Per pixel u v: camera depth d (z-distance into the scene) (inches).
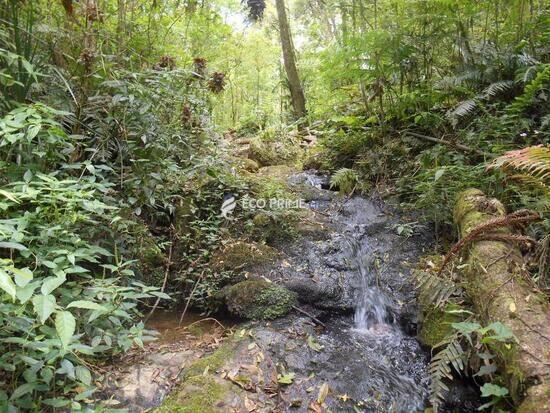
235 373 78.7
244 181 143.6
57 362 68.9
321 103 241.9
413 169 149.6
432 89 149.9
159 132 115.0
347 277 113.1
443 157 135.6
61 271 59.8
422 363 86.7
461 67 149.6
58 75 104.0
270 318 101.4
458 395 76.0
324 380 80.4
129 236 104.4
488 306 73.4
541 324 63.9
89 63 107.3
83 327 76.3
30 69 85.5
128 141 107.7
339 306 105.8
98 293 74.7
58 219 77.7
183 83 131.6
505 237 84.9
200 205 133.5
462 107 130.3
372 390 78.5
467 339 74.5
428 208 125.5
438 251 116.1
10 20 104.2
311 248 123.7
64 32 115.9
